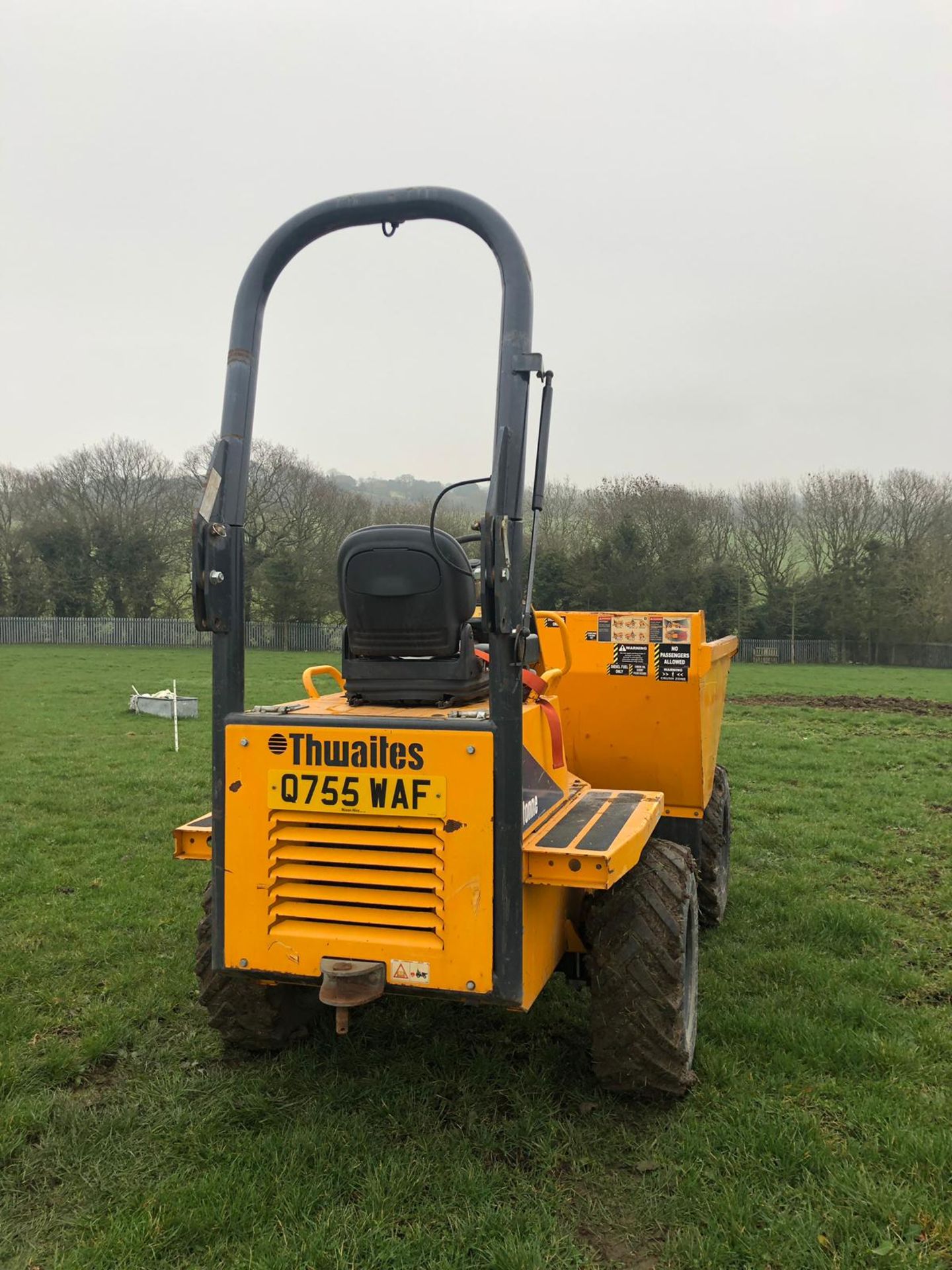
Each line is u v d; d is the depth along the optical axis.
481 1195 3.05
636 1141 3.41
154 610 47.00
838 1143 3.42
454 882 2.97
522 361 3.01
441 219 3.31
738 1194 3.07
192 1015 4.50
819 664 42.81
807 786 11.14
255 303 3.40
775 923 6.06
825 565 44.81
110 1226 2.92
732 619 43.72
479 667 3.60
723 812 6.11
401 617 3.33
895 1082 3.89
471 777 2.95
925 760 13.14
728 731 16.45
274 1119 3.54
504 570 2.90
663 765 5.06
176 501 47.81
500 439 2.96
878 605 42.22
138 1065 3.99
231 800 3.20
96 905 6.15
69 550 45.69
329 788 3.08
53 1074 3.91
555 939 3.54
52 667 28.62
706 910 5.89
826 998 4.75
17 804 9.37
